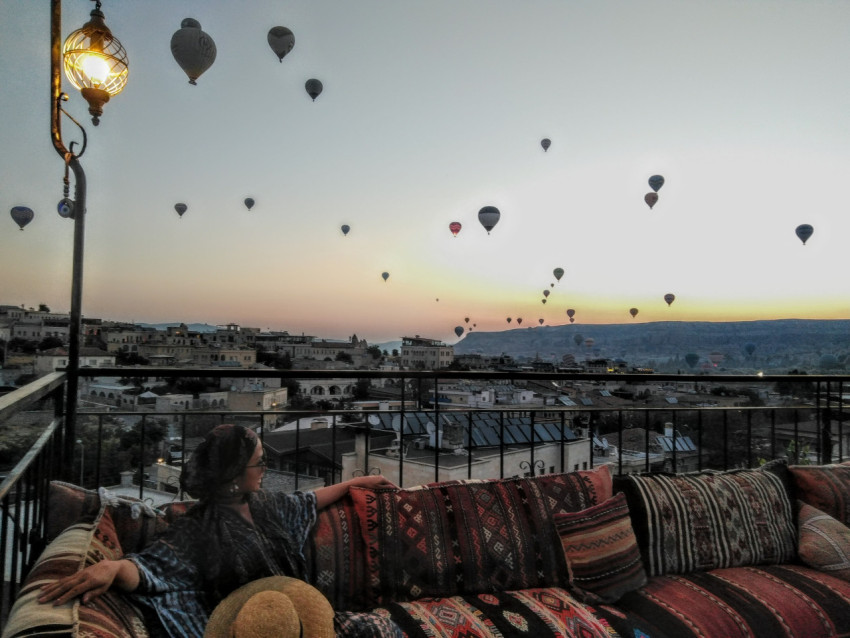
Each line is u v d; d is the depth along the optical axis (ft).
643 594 6.75
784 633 6.21
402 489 6.89
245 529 4.93
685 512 7.74
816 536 7.98
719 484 8.27
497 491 7.20
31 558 5.39
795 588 7.06
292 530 5.63
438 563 6.31
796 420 12.04
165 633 4.28
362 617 5.10
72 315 7.74
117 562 4.21
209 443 4.96
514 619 5.82
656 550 7.45
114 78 8.30
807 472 8.89
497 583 6.55
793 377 11.64
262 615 3.93
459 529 6.61
